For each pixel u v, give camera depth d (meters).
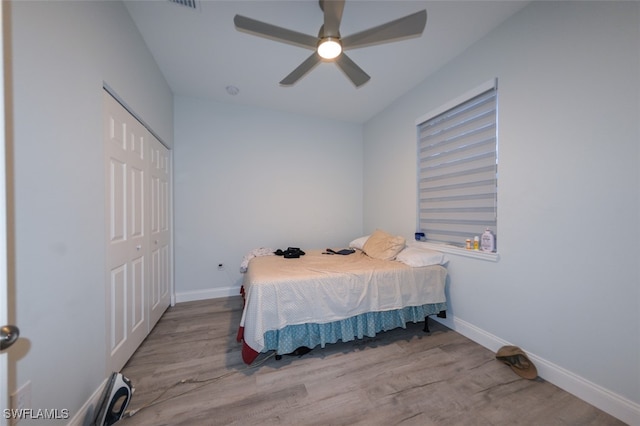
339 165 3.66
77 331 1.11
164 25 1.78
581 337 1.33
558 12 1.42
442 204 2.33
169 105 2.69
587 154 1.31
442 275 2.12
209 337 2.03
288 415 1.22
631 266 1.16
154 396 1.34
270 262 2.25
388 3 1.57
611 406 1.21
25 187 0.85
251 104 3.13
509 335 1.70
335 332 1.81
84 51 1.18
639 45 1.13
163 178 2.52
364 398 1.33
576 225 1.35
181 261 2.91
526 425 1.17
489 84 1.80
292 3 1.59
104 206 1.34
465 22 1.73
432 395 1.36
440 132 2.34
